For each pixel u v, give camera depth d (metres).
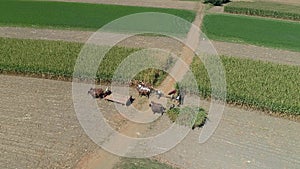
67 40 49.84
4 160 28.64
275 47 50.34
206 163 29.00
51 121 33.25
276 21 59.41
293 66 42.97
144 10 62.00
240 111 35.62
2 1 65.38
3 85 39.06
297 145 31.22
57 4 64.50
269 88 37.03
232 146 30.86
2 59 41.91
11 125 32.62
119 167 28.36
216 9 63.59
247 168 28.58
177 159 29.33
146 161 29.02
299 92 36.47
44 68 40.28
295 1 68.25
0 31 52.59
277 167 28.72
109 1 66.81
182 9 62.91
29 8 62.22
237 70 40.53
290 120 34.72
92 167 28.28
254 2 66.75
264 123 34.03
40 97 36.88
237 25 57.09
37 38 50.34
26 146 30.17
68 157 29.14
